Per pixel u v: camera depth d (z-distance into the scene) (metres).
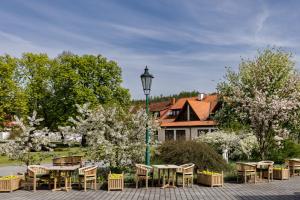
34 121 18.28
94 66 50.41
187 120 53.22
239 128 30.25
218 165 19.16
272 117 23.11
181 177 17.67
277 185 17.03
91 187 16.08
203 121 50.38
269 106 22.89
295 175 21.41
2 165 29.14
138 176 15.85
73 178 17.11
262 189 15.72
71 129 17.73
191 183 16.42
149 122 17.53
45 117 49.09
